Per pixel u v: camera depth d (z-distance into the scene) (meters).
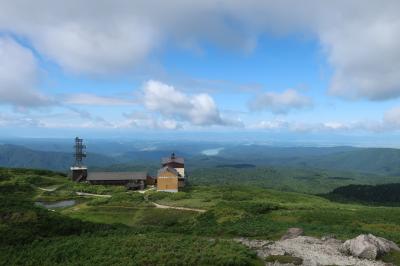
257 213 84.50
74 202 110.69
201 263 39.72
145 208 97.81
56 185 139.38
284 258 41.84
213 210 86.19
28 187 127.94
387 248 44.22
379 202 186.75
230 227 61.69
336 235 53.84
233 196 115.94
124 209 96.88
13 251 48.00
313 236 53.91
